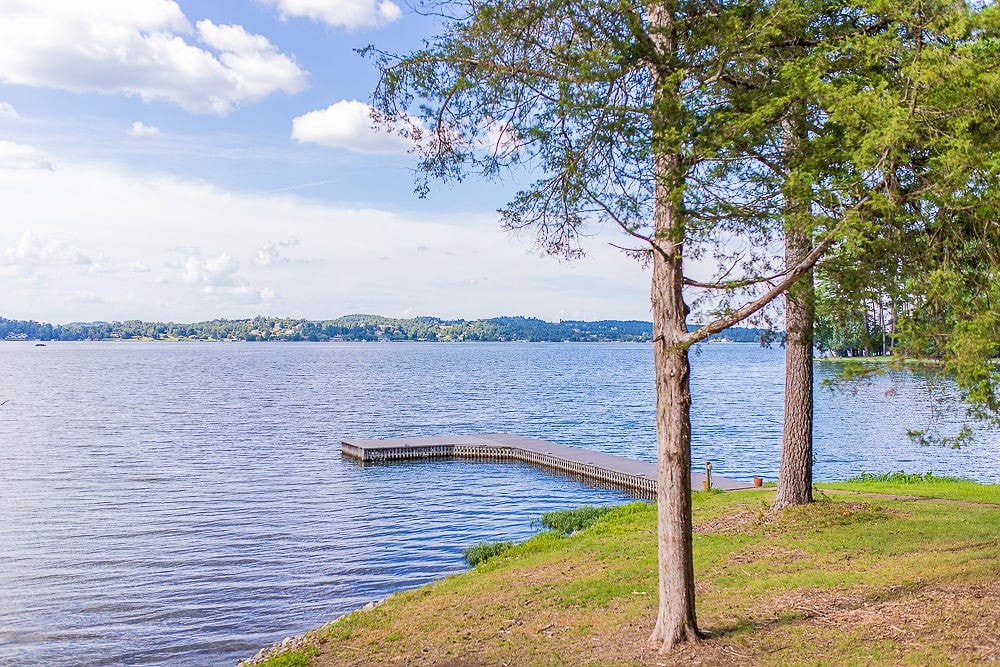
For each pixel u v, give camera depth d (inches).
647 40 284.8
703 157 277.7
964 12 235.1
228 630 656.4
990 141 241.1
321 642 451.8
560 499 1230.3
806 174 258.4
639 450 1833.2
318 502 1206.3
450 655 382.9
